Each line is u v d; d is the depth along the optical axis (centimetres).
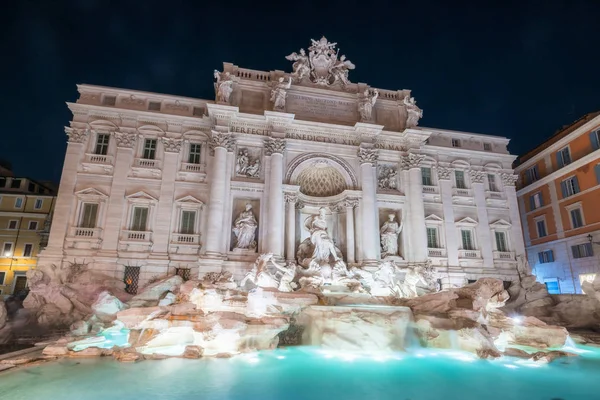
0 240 4359
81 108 3130
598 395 1145
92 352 1587
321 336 1877
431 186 3706
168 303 2478
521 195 4553
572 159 3866
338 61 3731
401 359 1647
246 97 3406
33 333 2095
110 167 3077
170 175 3158
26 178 4684
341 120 3516
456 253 3550
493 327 1920
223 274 2719
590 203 3591
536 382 1292
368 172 3334
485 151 3941
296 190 3209
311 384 1232
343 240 3350
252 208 3216
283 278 2627
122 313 1794
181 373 1330
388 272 2789
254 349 1756
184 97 3347
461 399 1102
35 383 1176
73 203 2955
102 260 2864
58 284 2488
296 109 3450
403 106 3719
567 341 2038
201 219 3116
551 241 4044
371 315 1897
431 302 2145
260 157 3297
